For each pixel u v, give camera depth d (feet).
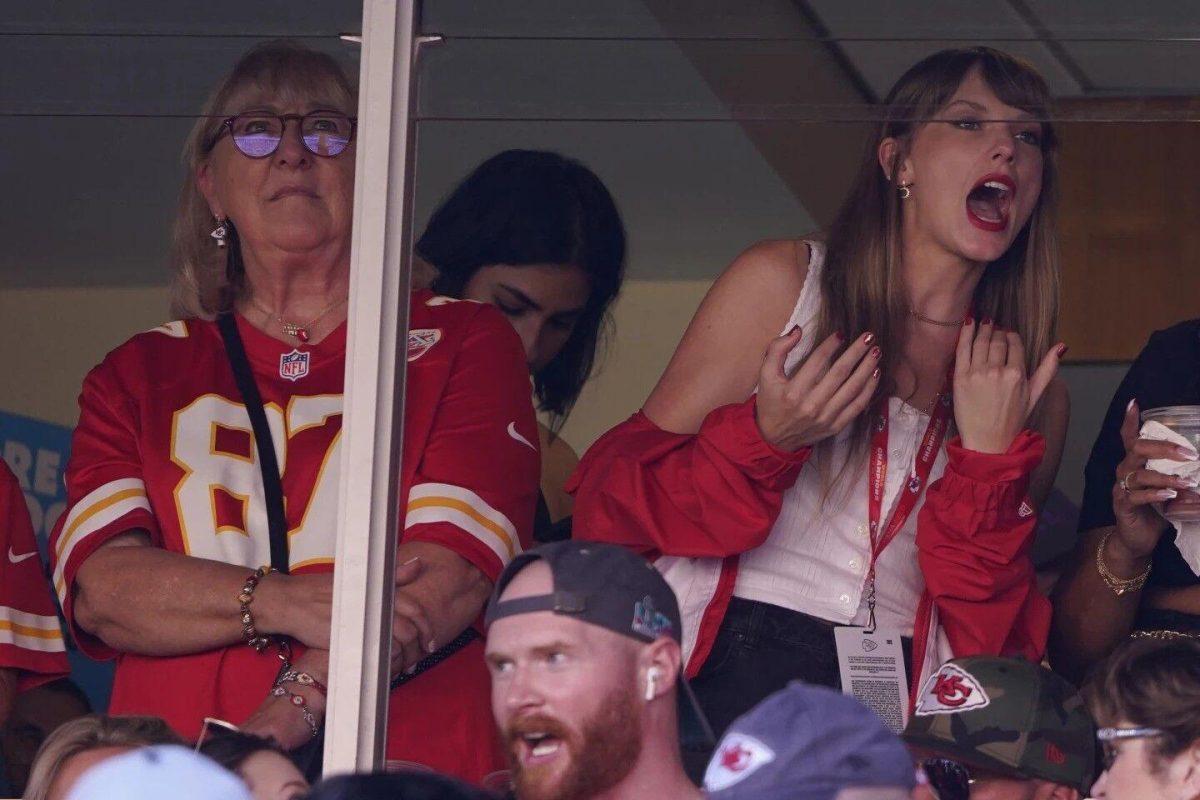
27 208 64.44
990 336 50.75
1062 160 66.03
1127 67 45.29
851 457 51.11
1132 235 65.87
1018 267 53.57
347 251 52.75
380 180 37.86
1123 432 53.16
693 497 48.60
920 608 50.37
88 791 26.66
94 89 47.19
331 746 35.88
